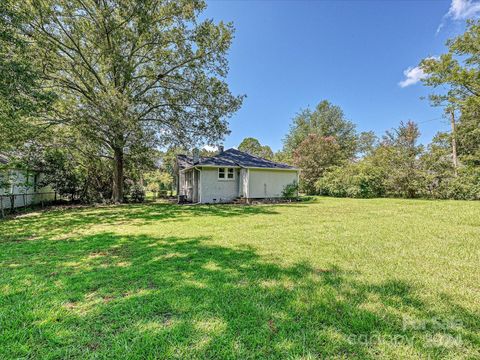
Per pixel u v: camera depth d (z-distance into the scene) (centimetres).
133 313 224
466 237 495
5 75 700
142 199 1655
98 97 1069
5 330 199
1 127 913
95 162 1517
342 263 355
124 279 303
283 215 871
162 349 176
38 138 1179
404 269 329
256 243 475
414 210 893
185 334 194
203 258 385
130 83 1374
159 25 1312
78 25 1126
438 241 471
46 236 559
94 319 215
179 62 1373
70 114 1139
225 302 244
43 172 1312
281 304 239
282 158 3038
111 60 1135
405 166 1636
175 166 2116
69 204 1398
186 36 1294
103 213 977
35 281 297
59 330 199
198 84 1350
